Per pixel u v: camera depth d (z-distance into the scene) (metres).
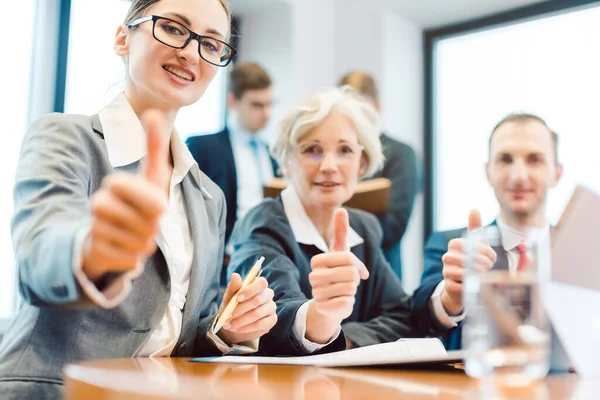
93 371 0.74
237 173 3.30
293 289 1.48
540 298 0.75
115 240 0.64
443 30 4.18
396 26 4.05
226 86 3.98
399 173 3.02
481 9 3.95
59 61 3.10
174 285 1.20
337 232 1.16
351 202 2.02
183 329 1.19
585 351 0.88
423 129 4.19
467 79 4.14
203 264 1.25
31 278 0.73
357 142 1.77
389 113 3.97
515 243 0.77
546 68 3.81
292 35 3.92
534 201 1.94
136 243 0.65
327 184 1.72
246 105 3.38
